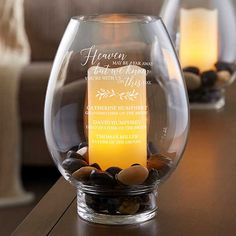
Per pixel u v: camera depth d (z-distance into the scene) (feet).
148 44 2.62
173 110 2.68
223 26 4.89
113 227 2.62
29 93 9.02
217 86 4.89
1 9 10.39
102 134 2.65
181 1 4.91
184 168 3.37
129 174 2.56
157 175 2.64
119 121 2.64
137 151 2.66
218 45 4.89
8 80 9.04
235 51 4.95
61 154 2.71
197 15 4.89
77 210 2.78
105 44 2.61
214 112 4.79
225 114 4.71
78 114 2.65
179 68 2.75
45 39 10.53
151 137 2.67
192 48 4.91
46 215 2.75
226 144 3.85
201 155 3.61
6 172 9.03
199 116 4.66
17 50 10.34
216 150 3.72
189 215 2.73
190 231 2.56
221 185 3.10
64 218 2.72
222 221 2.66
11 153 9.04
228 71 4.90
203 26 4.89
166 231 2.57
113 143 2.65
